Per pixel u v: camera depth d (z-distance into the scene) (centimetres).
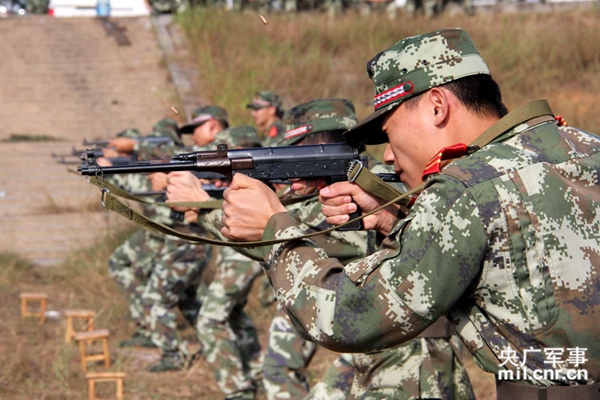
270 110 852
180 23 1777
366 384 324
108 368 616
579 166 194
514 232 183
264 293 704
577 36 1548
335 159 265
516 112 202
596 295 185
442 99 205
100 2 2069
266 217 212
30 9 2150
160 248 690
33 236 1086
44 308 741
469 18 1808
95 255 928
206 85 1448
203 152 250
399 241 190
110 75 1662
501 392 197
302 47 1602
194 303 678
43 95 1595
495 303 189
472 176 186
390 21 1733
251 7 1945
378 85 216
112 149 707
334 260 203
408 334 190
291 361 447
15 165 1316
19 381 570
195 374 620
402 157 216
